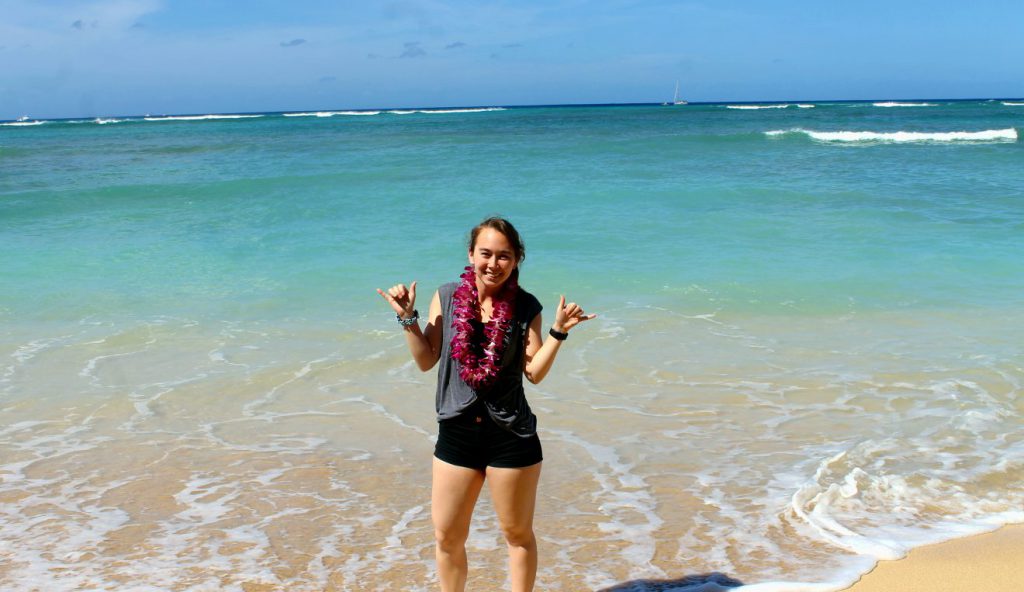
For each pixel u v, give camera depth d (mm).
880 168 22688
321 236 13281
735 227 13750
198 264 11320
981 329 8125
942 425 5703
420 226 14117
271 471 5094
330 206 16203
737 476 4949
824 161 24922
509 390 3123
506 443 3115
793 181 19594
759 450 5348
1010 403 6105
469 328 3129
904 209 15359
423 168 23156
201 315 8852
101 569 3924
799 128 48000
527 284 10070
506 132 49500
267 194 17828
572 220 14531
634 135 41969
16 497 4723
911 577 3756
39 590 3727
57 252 12109
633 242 12594
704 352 7496
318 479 4977
